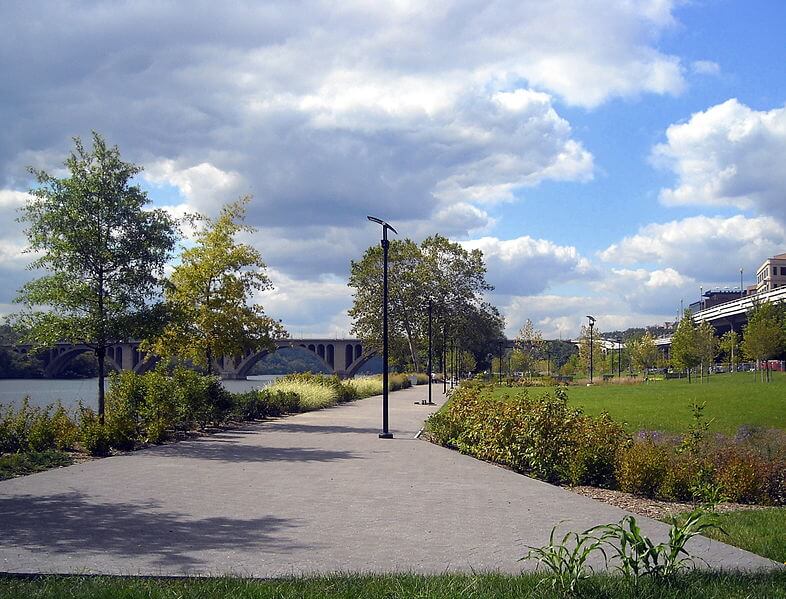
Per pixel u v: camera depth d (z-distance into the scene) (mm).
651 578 6770
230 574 7090
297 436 21969
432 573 7273
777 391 43781
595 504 11211
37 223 19500
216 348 26766
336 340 92750
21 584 6656
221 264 26484
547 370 109500
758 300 80500
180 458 16500
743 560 7859
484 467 15367
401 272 88312
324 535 8953
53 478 13352
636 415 28406
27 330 20016
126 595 6297
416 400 47625
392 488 12547
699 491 11742
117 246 20094
